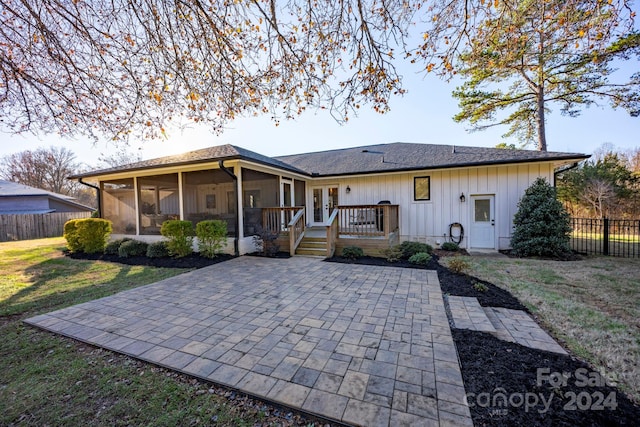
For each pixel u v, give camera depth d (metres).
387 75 3.74
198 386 2.24
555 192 7.62
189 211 9.85
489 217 8.86
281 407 1.98
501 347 2.74
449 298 4.24
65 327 3.37
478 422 1.78
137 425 1.85
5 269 6.82
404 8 3.37
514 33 3.38
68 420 1.91
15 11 3.24
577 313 3.63
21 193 18.34
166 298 4.41
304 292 4.59
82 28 3.49
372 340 2.90
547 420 1.79
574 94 10.78
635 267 6.21
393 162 10.37
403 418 1.82
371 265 6.62
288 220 9.04
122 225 10.38
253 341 2.93
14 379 2.38
